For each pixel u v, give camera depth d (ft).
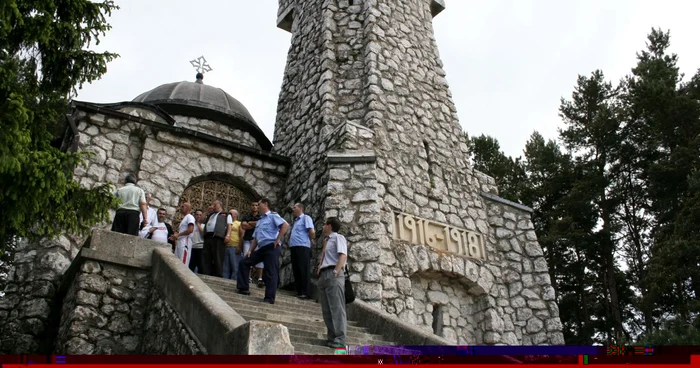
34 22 23.26
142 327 25.96
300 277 30.99
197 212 37.01
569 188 81.87
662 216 72.74
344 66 48.80
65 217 24.56
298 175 45.27
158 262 26.58
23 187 21.74
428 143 46.68
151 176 41.14
